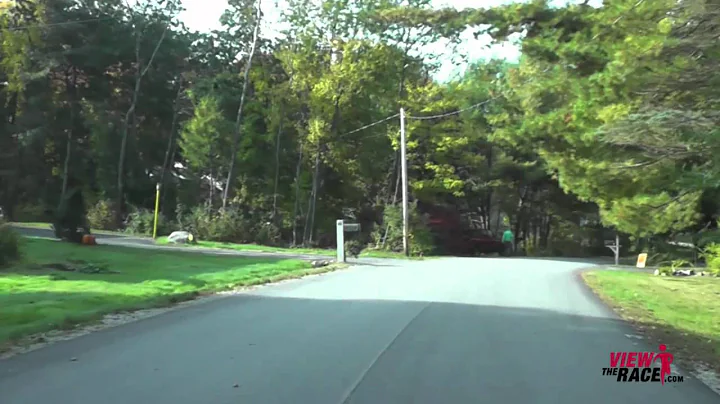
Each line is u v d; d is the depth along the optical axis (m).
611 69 13.43
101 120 46.53
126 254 23.11
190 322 10.88
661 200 18.58
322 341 9.37
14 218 46.00
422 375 7.50
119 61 47.97
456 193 42.97
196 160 42.66
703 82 13.16
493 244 44.72
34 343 9.01
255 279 17.92
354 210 47.31
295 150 44.91
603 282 20.84
